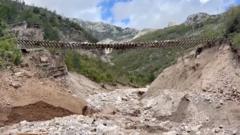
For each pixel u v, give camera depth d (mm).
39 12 96625
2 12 69688
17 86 25891
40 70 33969
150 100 35125
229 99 28766
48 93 26469
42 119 24797
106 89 59219
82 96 39625
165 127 24891
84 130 21359
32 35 62125
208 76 33250
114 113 31141
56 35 81125
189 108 28156
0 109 23844
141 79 78375
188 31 124438
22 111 24328
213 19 98562
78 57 65625
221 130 24016
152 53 109188
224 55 34531
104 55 99500
